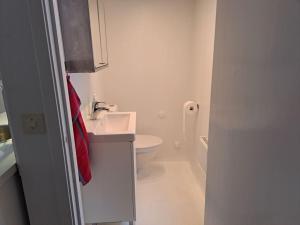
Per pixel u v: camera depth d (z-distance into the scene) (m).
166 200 2.23
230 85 0.97
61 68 0.98
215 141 1.18
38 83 0.95
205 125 2.19
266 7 0.69
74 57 1.49
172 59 2.72
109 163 1.65
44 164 1.05
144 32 2.64
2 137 1.26
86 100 2.10
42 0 0.86
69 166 1.09
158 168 2.85
